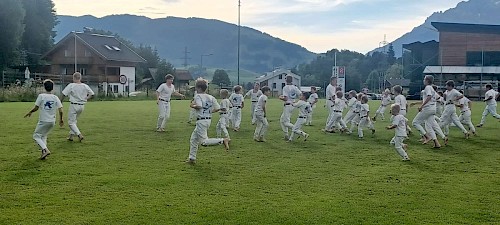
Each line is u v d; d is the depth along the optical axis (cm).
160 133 1627
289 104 1523
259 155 1228
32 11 6731
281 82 7819
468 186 912
